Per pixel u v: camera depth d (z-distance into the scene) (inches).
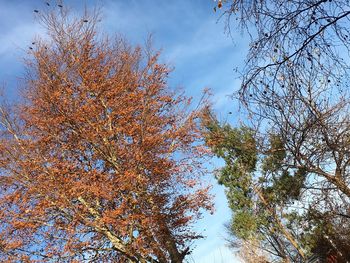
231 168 682.2
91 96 579.8
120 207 492.4
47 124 566.3
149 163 529.3
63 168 544.1
